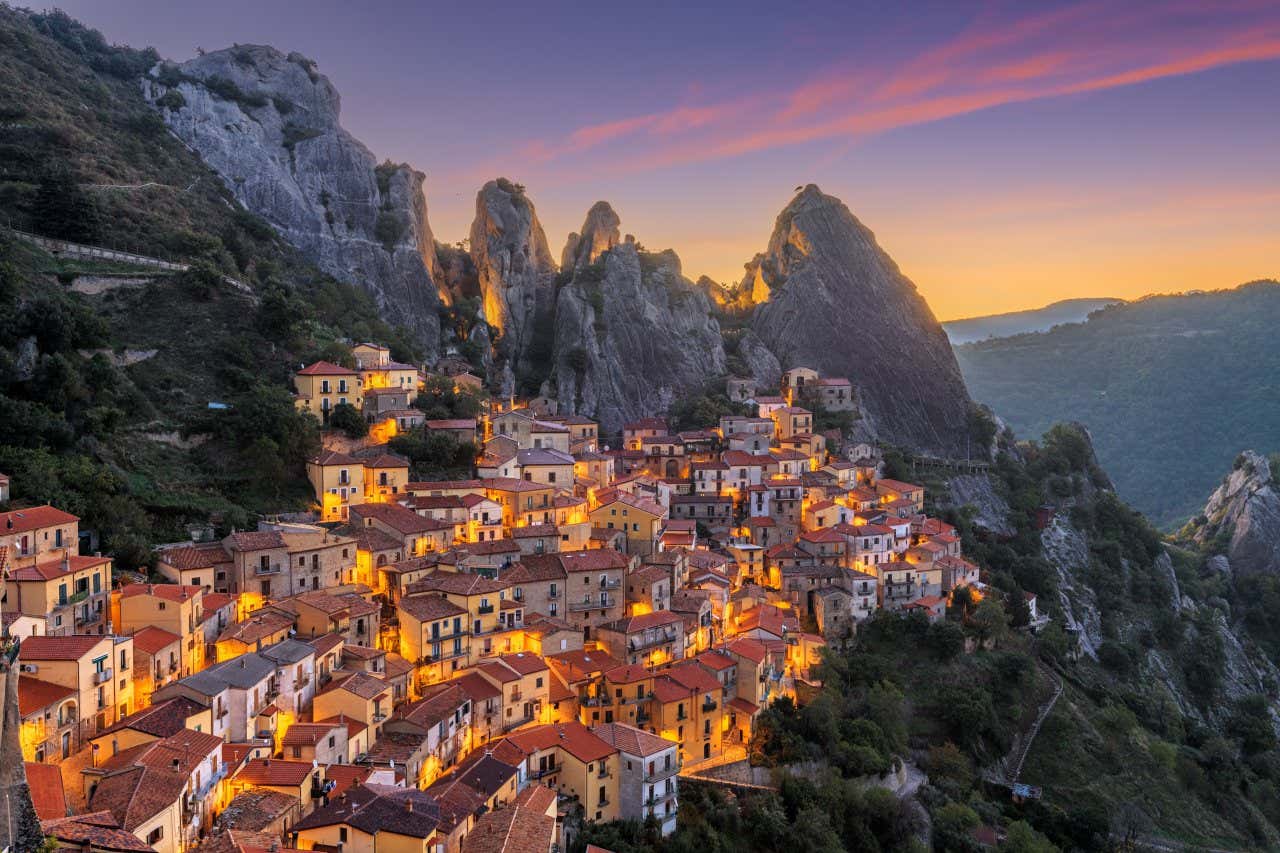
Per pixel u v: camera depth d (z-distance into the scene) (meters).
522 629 119.31
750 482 195.00
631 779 99.50
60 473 108.38
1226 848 146.38
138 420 133.00
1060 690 167.50
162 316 157.50
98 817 59.25
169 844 65.94
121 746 75.19
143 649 86.00
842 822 113.12
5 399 112.62
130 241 175.12
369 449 154.38
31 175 181.38
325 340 180.88
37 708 71.44
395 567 120.06
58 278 150.50
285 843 73.94
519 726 106.94
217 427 137.62
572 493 162.12
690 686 117.19
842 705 134.88
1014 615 189.25
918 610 163.88
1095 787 147.62
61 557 94.06
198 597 96.81
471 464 160.50
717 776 113.81
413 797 77.50
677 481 195.38
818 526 179.12
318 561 115.00
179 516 120.25
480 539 137.00
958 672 157.12
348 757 88.00
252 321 165.38
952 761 135.62
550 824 79.75
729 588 152.38
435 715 95.56
